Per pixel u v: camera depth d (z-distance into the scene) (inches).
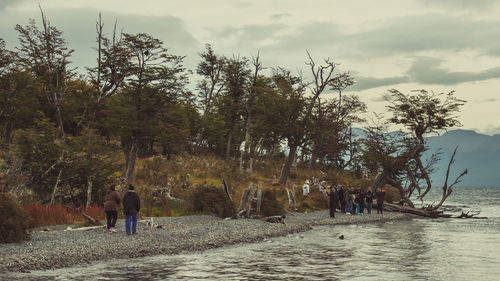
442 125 1895.9
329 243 795.4
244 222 1019.9
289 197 1441.9
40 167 1033.5
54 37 1566.2
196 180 1569.9
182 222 960.3
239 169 1973.4
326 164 2628.0
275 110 2022.6
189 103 2568.9
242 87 2486.5
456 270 542.6
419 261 609.9
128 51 1547.7
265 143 2381.9
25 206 871.1
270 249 709.9
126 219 727.1
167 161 1797.5
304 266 557.9
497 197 4323.3
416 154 1927.9
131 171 1461.6
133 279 460.8
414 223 1307.8
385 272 523.8
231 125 2559.1
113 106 1583.4
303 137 2032.5
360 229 1084.5
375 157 1931.6
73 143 1097.4
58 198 1049.5
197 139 2573.8
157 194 1232.2
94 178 1074.1
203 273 501.4
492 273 523.8
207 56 2883.9
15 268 488.4
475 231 1066.7
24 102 1641.2
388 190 2187.5
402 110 1940.2
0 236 610.2
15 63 1615.4
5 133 1626.5
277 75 2568.9
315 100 2261.3
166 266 540.1
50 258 538.0
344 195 1485.0
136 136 1535.4
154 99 1593.3
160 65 1590.8
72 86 1577.3
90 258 565.6
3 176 970.1
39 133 1088.2
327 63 2290.8
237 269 530.0
